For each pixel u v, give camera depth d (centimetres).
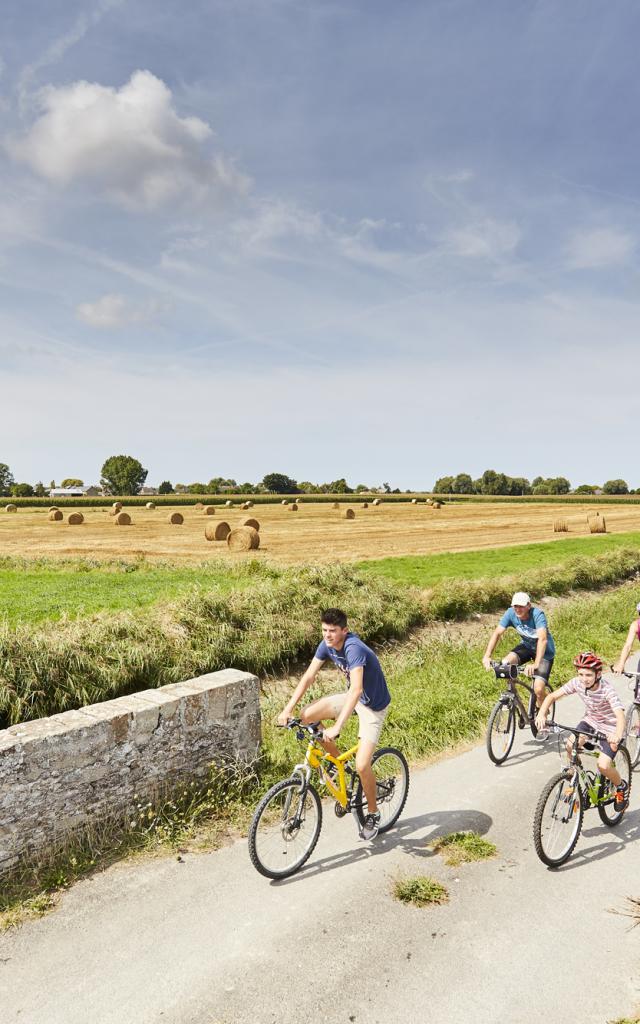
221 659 1098
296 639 1241
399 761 616
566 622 1591
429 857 559
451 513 6881
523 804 662
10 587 1708
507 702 788
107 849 577
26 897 509
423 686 1079
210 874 538
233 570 2006
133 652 943
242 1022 380
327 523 5228
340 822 626
